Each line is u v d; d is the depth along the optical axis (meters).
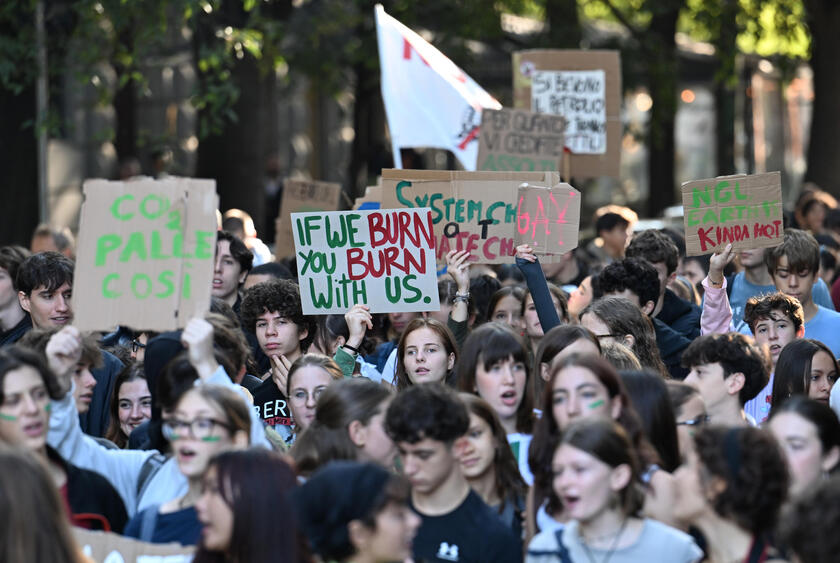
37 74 34.09
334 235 17.31
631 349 16.03
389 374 17.92
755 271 21.42
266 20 36.53
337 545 9.50
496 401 13.52
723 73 49.84
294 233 17.44
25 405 10.80
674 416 12.38
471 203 19.27
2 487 8.84
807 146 50.41
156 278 12.02
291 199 27.42
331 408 12.09
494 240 19.25
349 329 17.31
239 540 9.65
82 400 13.95
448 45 49.88
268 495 9.70
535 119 23.73
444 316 19.33
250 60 43.19
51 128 34.72
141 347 17.28
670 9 49.72
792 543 8.72
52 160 63.22
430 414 11.00
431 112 24.36
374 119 61.62
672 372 18.77
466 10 49.38
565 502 10.40
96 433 16.20
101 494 11.80
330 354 18.91
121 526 11.95
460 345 17.77
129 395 15.50
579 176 27.50
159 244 12.08
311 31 49.62
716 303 18.45
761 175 18.23
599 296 20.09
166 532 11.22
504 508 12.43
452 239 19.25
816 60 49.59
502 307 18.58
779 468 10.38
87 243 12.17
